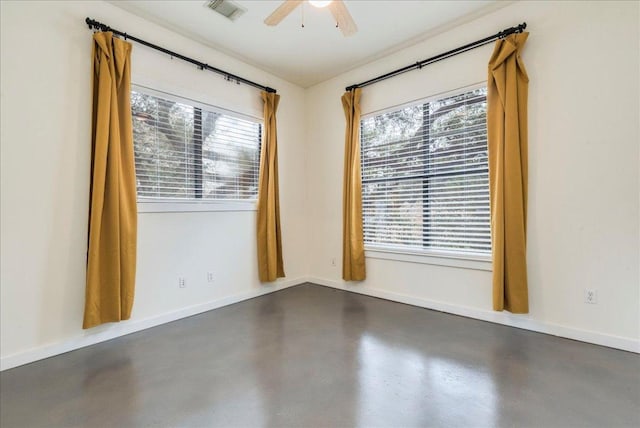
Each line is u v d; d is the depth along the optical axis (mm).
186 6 2666
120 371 2070
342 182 4102
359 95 3785
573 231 2457
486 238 2930
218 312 3254
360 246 3801
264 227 3830
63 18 2357
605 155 2324
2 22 2102
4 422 1573
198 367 2115
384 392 1810
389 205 3658
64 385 1905
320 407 1679
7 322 2127
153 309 2891
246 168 3744
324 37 3184
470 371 2029
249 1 2611
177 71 3064
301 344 2467
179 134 3123
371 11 2768
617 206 2291
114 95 2482
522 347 2361
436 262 3238
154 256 2904
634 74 2217
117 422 1570
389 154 3650
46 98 2277
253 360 2209
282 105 4184
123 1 2590
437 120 3252
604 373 1979
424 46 3281
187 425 1547
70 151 2387
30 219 2217
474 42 2904
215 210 3402
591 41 2361
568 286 2488
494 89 2719
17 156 2162
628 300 2264
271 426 1537
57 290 2330
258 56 3568
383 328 2783
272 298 3744
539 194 2592
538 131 2586
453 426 1526
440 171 3232
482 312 2945
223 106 3459
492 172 2740
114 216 2465
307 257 4543
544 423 1538
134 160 2730
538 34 2576
